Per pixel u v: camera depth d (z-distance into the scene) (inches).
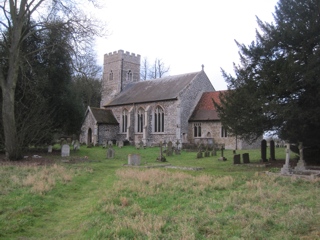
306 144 603.8
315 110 524.4
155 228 213.3
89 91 1790.1
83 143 1541.6
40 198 317.1
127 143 1432.1
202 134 1298.0
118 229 212.2
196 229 211.8
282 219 232.5
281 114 517.0
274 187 366.0
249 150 1091.9
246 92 584.4
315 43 578.6
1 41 808.3
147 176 446.6
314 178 432.1
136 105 1492.4
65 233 222.8
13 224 237.8
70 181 422.6
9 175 442.0
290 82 532.1
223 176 472.7
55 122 967.0
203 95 1417.3
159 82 1581.0
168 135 1331.2
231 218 237.1
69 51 785.6
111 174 517.3
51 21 772.6
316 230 207.8
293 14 619.2
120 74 1859.0
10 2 705.0
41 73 884.0
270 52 621.9
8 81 689.0
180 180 421.1
